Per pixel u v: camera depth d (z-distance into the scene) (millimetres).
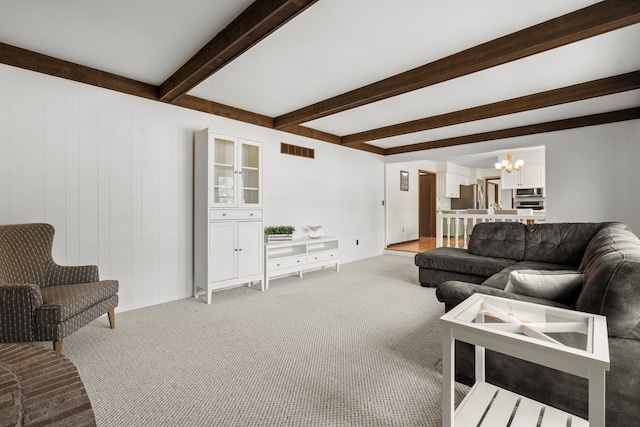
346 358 2074
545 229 3350
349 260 5844
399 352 2158
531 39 2189
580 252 3006
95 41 2396
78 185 2797
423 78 2791
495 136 5016
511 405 1350
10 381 905
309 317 2861
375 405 1578
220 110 3799
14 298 1905
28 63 2535
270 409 1551
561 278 1622
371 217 6441
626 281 1244
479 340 1155
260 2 1913
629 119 3922
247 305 3217
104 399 1632
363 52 2561
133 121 3123
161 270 3318
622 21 1894
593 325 1191
